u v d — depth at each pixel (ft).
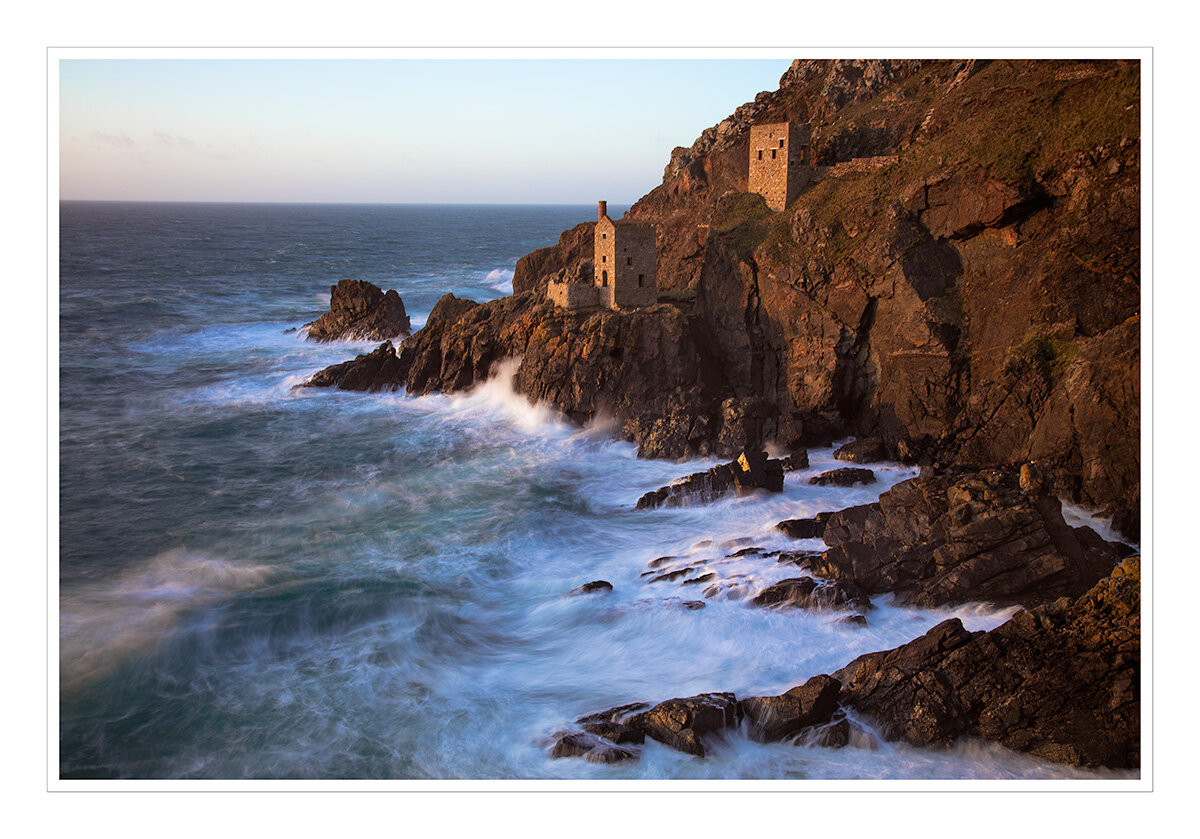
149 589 114.52
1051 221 164.04
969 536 107.45
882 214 186.70
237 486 159.33
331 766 79.15
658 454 174.19
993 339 166.50
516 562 125.59
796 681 90.07
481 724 85.51
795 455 163.32
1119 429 133.39
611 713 84.74
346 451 181.68
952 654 83.97
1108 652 80.12
